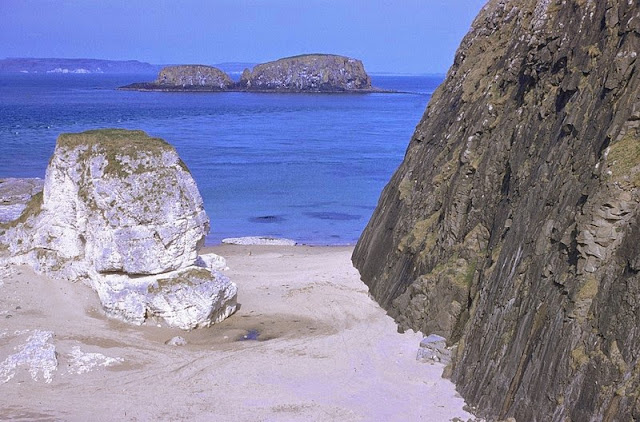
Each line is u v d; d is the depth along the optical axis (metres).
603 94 27.30
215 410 26.78
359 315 36.91
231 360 31.33
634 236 23.38
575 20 31.42
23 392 28.12
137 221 34.88
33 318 34.44
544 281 26.06
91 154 36.09
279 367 30.59
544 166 29.23
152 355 31.72
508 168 32.94
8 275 37.38
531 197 29.27
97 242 35.25
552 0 34.25
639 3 27.44
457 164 38.25
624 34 27.62
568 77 30.17
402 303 35.81
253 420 26.02
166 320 34.69
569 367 23.22
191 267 36.00
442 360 30.80
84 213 36.09
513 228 29.69
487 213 33.50
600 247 24.25
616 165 24.77
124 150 35.72
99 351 31.62
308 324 35.75
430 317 33.50
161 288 34.78
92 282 36.59
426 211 39.19
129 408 26.89
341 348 32.59
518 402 24.67
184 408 26.92
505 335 27.05
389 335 34.09
